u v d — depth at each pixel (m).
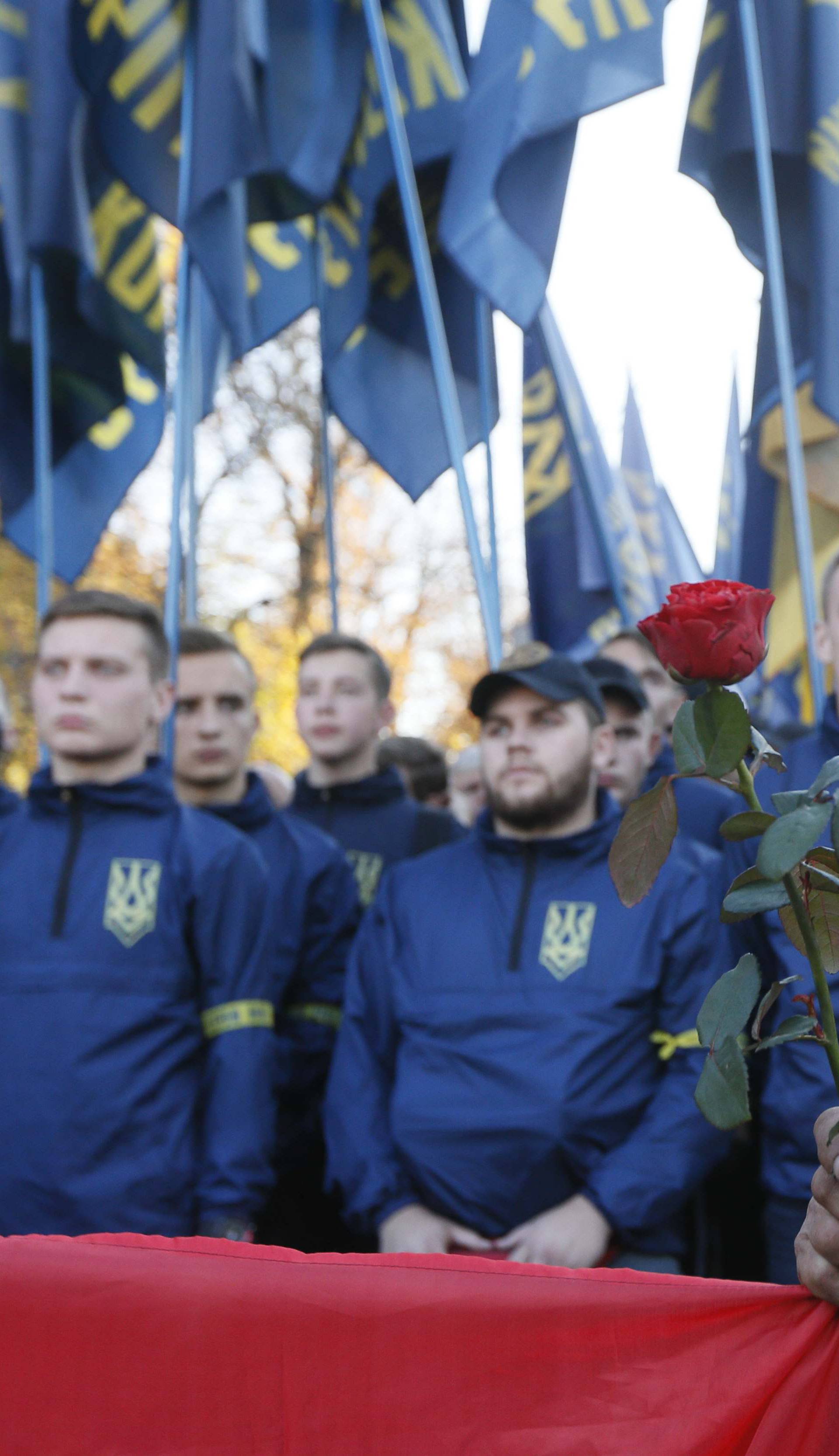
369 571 12.99
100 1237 1.34
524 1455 1.26
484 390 4.21
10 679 10.73
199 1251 1.33
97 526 4.31
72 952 2.49
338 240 4.23
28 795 2.68
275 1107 2.62
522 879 2.67
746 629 1.00
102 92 3.84
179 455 3.79
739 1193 2.84
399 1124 2.53
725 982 1.04
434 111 4.05
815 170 3.63
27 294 4.17
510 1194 2.43
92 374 4.27
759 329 3.91
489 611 3.51
